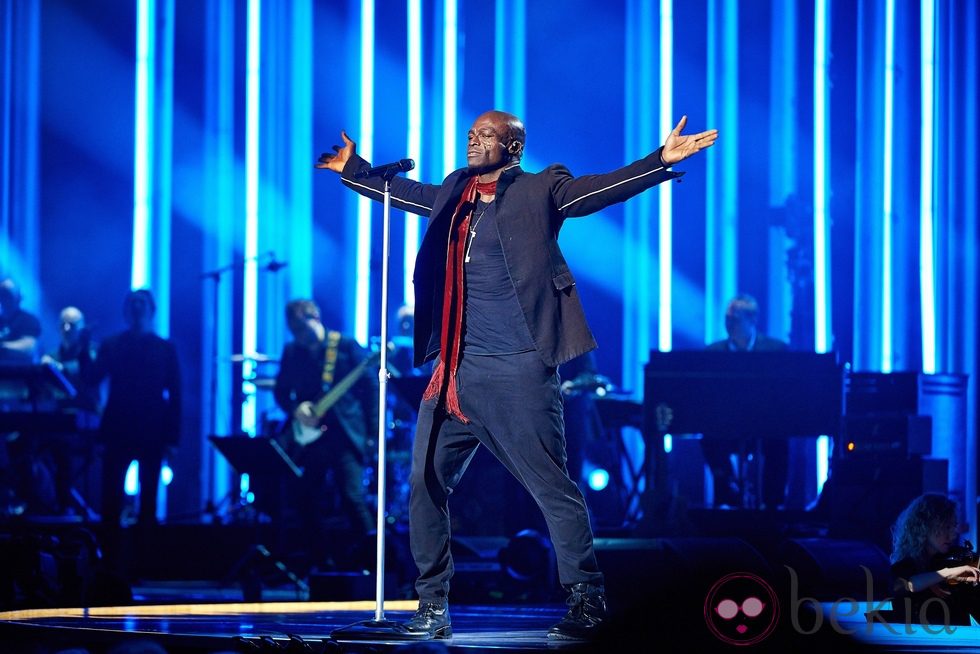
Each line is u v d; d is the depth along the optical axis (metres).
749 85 43.91
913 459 29.72
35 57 47.47
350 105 47.00
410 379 33.12
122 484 34.78
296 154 47.25
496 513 35.69
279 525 32.53
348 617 19.50
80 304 47.72
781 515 30.03
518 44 46.09
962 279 40.19
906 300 40.97
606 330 45.75
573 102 45.84
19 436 36.84
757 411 30.25
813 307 40.78
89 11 47.59
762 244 43.88
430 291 16.16
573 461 34.31
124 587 26.77
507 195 15.73
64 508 37.28
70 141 47.69
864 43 41.81
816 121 42.84
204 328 46.94
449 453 16.08
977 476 38.38
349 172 17.69
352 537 33.19
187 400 46.34
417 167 46.62
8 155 47.16
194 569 34.50
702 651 13.96
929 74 40.97
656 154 15.03
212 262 47.25
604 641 14.12
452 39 46.47
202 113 47.47
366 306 47.03
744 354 30.44
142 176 47.62
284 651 14.76
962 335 40.06
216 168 47.25
